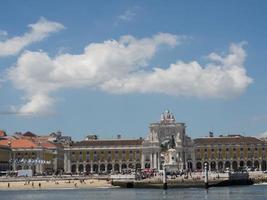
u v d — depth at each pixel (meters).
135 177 167.38
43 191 159.12
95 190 157.75
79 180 179.38
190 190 150.00
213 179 163.75
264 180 183.38
